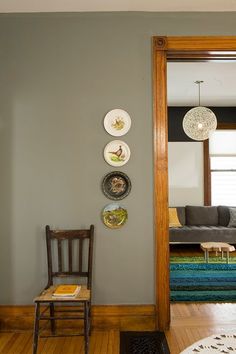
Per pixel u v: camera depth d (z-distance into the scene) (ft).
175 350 7.67
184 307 10.50
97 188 8.91
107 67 8.98
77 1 8.45
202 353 7.18
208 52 9.09
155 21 8.99
